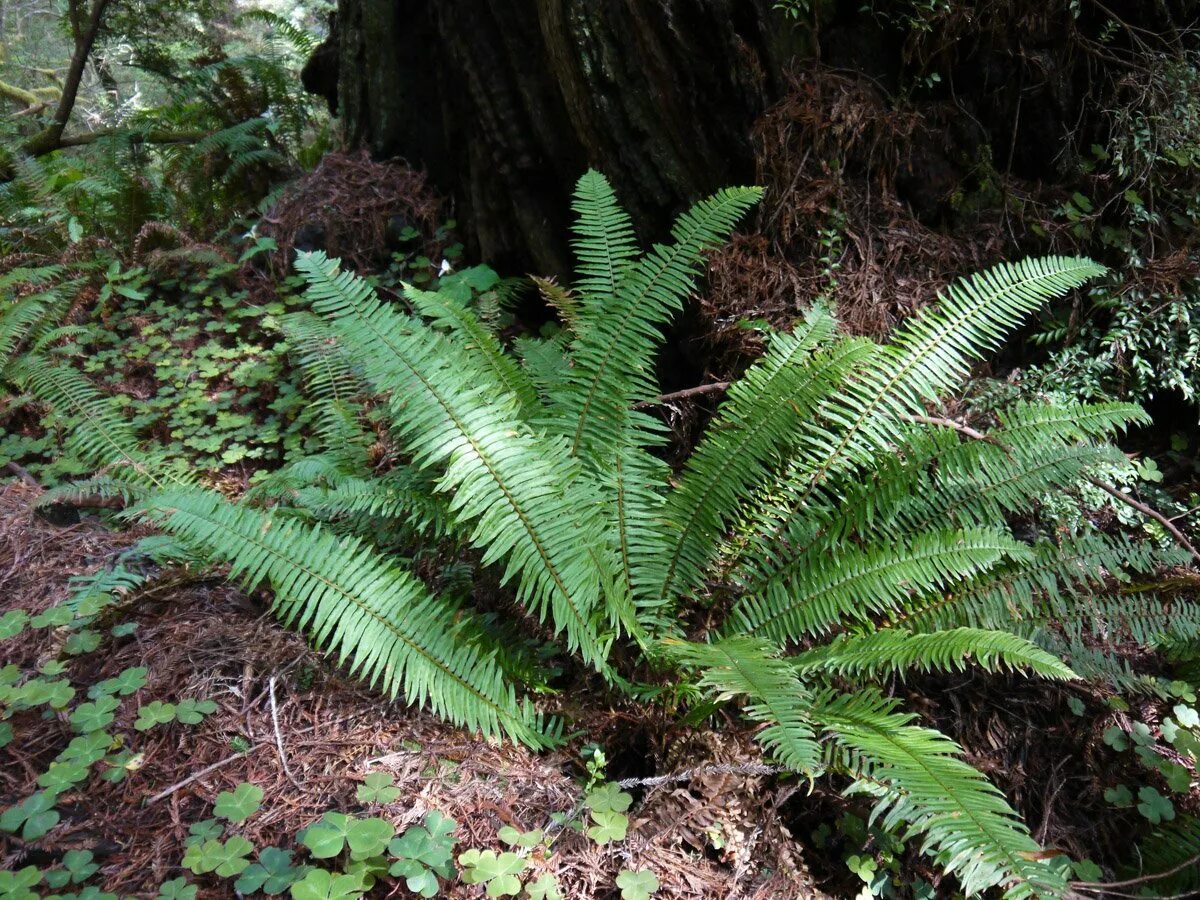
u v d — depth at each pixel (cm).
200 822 226
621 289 309
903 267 399
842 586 287
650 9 384
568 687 301
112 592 306
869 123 393
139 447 403
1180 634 302
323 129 783
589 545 262
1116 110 400
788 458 317
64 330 438
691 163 411
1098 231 403
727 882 241
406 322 260
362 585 247
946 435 292
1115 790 302
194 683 270
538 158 460
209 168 638
